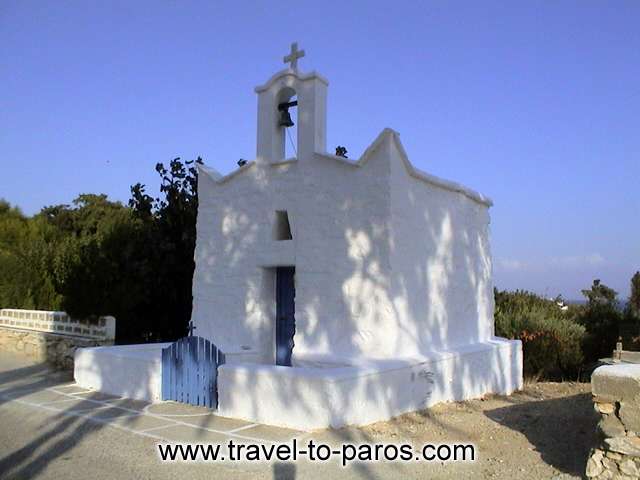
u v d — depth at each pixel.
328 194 10.06
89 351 11.11
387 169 9.39
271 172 10.98
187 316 15.88
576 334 17.52
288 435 7.32
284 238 11.05
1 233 26.34
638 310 20.06
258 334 10.85
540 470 6.27
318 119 10.51
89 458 6.67
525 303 20.16
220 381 8.46
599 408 5.67
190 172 16.80
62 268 17.42
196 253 12.12
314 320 9.96
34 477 6.08
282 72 11.02
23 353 15.61
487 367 11.62
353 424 7.75
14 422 8.41
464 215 11.87
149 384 9.78
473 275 12.15
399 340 9.34
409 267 9.74
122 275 14.40
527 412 8.99
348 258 9.68
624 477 5.41
